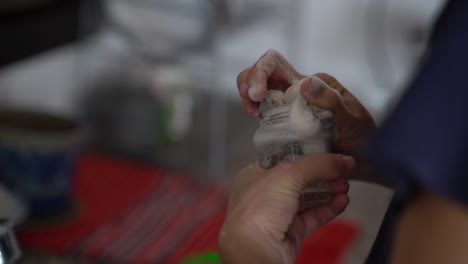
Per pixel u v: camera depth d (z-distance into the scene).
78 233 2.21
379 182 0.72
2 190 1.05
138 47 2.63
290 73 0.80
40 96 3.04
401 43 3.31
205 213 2.38
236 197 0.80
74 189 2.48
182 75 2.83
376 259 0.78
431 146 0.65
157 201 2.45
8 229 0.86
